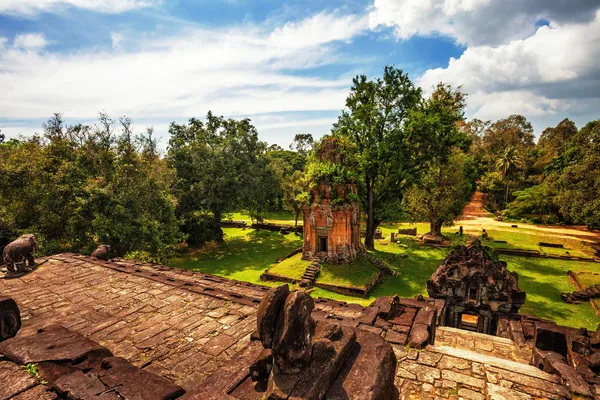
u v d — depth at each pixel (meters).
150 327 8.26
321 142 26.45
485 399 5.74
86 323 8.56
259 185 37.72
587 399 5.58
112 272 12.69
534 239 36.56
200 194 35.06
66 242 22.61
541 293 21.05
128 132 27.25
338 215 24.36
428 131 26.88
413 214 36.94
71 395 4.05
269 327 3.68
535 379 6.22
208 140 41.97
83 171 23.98
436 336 10.45
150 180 25.89
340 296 21.00
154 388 4.24
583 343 6.80
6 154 23.38
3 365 4.79
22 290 10.95
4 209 20.03
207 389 3.88
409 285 22.80
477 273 13.62
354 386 3.63
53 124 27.19
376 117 29.00
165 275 12.88
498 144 74.00
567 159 42.06
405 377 6.42
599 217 28.73
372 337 4.56
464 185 35.22
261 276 24.67
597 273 23.52
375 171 29.22
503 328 11.75
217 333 7.89
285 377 3.48
